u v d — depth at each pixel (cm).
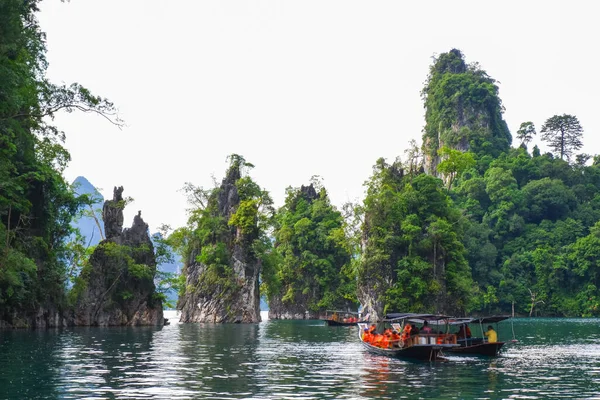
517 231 18612
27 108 5650
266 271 12938
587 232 18725
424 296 11356
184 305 12431
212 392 2605
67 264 9625
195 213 12644
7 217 7388
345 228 15062
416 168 13550
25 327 7438
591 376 3309
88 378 2986
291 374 3266
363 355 4466
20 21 5194
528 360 4219
